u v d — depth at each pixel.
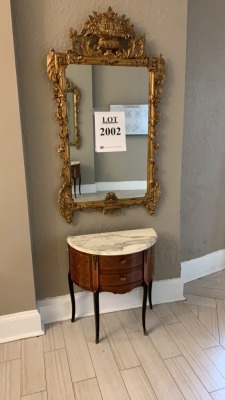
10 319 1.95
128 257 1.80
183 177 2.47
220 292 2.50
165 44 1.94
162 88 1.99
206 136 2.52
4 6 1.56
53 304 2.12
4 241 1.84
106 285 1.83
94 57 1.80
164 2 1.88
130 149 2.00
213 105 2.48
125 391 1.59
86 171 1.96
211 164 2.61
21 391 1.59
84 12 1.76
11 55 1.62
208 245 2.79
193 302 2.36
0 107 1.66
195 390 1.58
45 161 1.89
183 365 1.75
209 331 2.03
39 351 1.87
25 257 1.90
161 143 2.09
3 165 1.74
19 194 1.80
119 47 1.85
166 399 1.54
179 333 2.01
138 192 2.10
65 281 2.13
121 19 1.79
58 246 2.05
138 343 1.93
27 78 1.75
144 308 1.97
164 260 2.31
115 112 1.92
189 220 2.61
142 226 2.20
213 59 2.38
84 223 2.07
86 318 2.17
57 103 1.81
